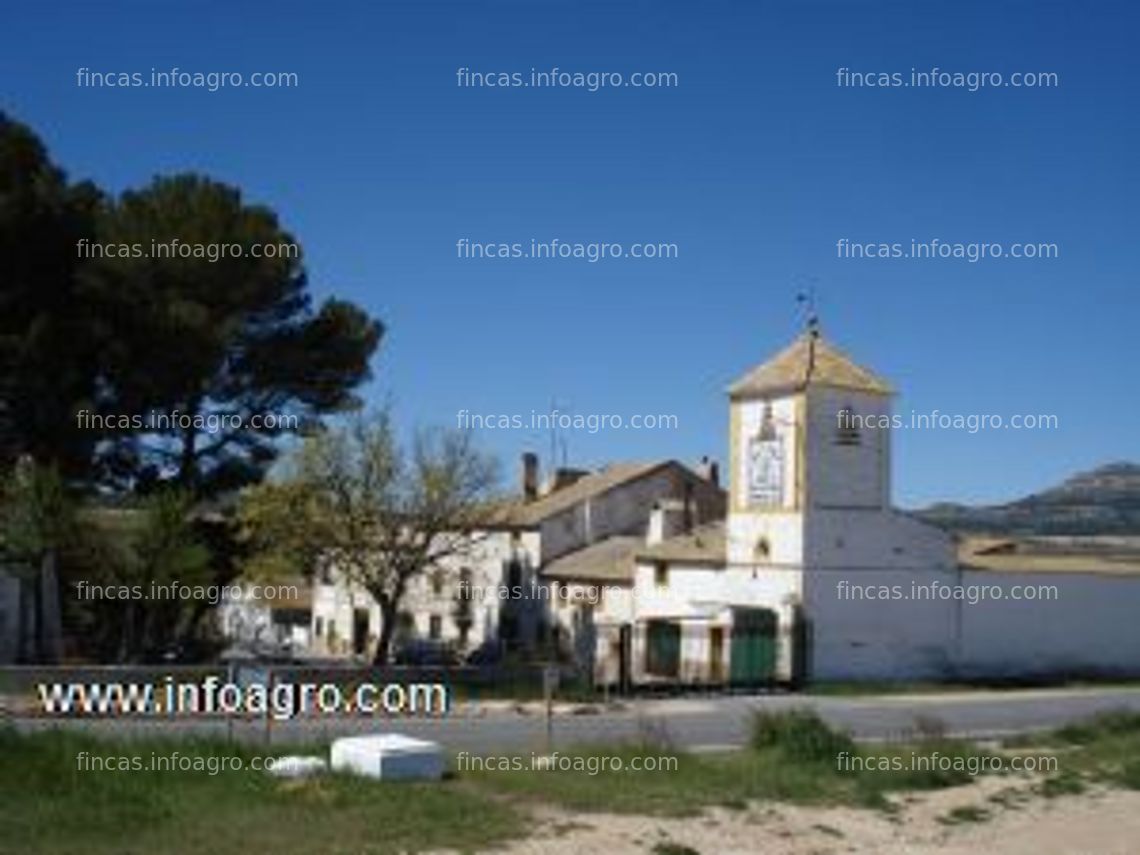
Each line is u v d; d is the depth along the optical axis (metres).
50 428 50.78
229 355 55.09
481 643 73.81
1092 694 51.94
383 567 60.38
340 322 57.16
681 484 76.38
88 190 54.38
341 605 81.69
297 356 56.19
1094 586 59.41
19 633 50.50
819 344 56.34
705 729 37.16
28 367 49.19
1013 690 54.31
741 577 56.19
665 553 60.78
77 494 51.88
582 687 48.62
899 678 54.88
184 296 52.91
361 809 20.75
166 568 49.56
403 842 19.09
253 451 56.84
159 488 52.41
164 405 53.44
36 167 51.72
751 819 22.52
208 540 56.31
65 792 20.42
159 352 51.38
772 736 29.17
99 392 52.72
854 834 22.38
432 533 61.03
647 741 29.56
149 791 20.95
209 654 56.78
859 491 55.06
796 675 52.91
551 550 71.44
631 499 74.62
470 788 23.05
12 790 20.27
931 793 26.41
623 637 51.38
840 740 28.98
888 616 55.06
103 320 51.25
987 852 22.08
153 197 54.19
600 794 23.19
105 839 18.27
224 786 21.70
